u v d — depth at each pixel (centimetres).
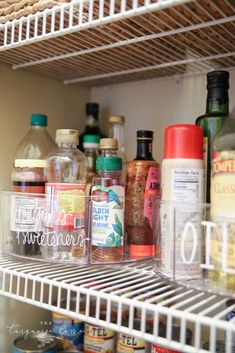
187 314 44
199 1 51
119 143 88
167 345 45
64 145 71
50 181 70
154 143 91
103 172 64
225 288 47
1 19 63
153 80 92
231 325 41
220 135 51
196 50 73
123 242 64
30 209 66
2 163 81
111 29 62
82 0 53
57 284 55
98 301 51
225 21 57
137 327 74
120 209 63
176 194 53
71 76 93
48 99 92
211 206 50
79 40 68
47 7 57
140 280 58
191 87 85
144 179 68
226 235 47
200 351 42
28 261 67
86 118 97
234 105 79
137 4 50
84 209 63
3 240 71
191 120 85
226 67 80
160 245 55
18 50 74
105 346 82
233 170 48
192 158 53
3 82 82
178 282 51
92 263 62
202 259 51
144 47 72
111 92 99
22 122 86
